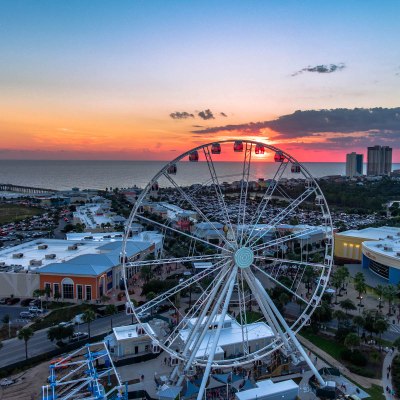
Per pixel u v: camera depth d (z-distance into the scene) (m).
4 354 98.50
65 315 123.56
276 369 90.00
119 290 147.38
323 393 80.00
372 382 85.81
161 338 101.88
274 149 85.38
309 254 195.25
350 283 153.00
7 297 139.50
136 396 81.06
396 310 126.25
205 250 185.25
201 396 76.50
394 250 161.25
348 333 100.12
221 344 96.31
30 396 80.94
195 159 80.44
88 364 80.12
